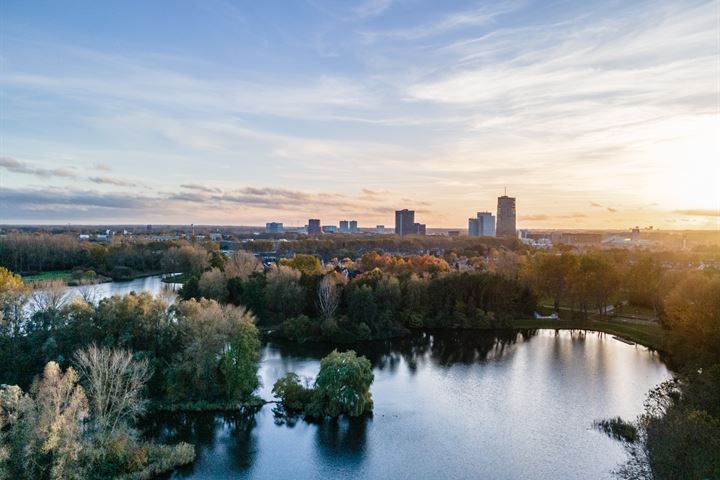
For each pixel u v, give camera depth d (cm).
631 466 5966
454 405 8425
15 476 4922
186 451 6406
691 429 4897
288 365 10419
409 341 13200
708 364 8294
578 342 13262
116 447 5875
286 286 13938
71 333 7881
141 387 7069
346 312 13938
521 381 9750
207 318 8362
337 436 7200
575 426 7556
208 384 8238
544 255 18138
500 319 14888
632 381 9731
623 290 18112
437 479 6078
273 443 6975
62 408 5578
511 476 6128
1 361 7419
